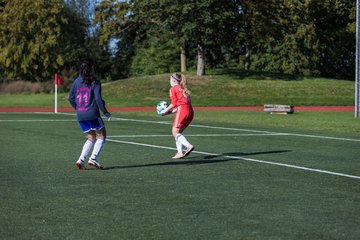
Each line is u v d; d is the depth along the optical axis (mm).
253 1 62344
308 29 82562
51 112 40344
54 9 79562
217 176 12344
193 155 16125
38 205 9234
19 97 64188
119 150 17156
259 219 8328
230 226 7906
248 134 23219
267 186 11133
